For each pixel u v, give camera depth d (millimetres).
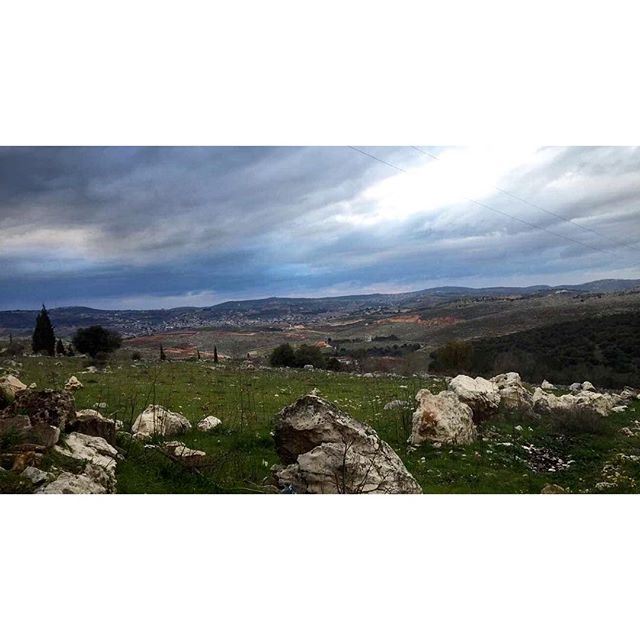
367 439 11273
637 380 33375
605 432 18453
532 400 21578
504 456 15312
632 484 12805
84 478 9094
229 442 14102
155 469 10906
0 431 9344
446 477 13148
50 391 11070
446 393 17078
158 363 34469
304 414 11594
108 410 16547
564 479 13742
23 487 8375
